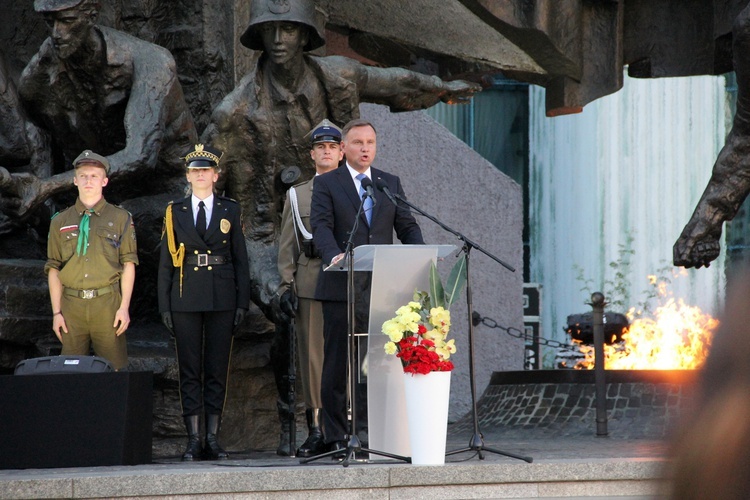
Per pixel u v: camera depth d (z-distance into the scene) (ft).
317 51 66.74
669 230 120.67
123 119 56.08
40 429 37.29
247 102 53.72
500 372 72.28
